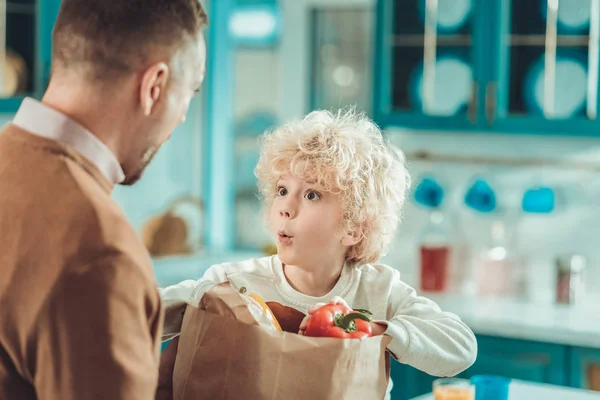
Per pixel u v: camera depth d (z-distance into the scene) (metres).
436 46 3.34
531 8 3.20
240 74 4.64
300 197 1.41
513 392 1.91
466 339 1.36
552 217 3.48
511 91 3.26
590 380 2.86
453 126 3.33
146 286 0.99
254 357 1.14
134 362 0.96
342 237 1.42
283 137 1.44
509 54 3.25
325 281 1.46
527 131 3.22
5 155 1.02
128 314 0.96
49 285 0.94
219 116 4.45
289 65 4.32
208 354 1.16
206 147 4.41
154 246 3.97
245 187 4.61
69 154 1.01
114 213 1.00
